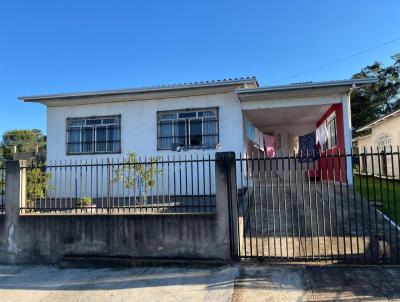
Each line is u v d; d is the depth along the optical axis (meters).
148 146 12.21
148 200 10.85
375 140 19.39
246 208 9.02
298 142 17.97
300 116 14.50
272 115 13.75
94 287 5.57
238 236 6.28
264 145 17.33
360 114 28.70
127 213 6.79
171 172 11.88
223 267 6.03
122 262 6.48
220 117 11.74
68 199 10.86
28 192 9.00
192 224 6.34
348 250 6.32
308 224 7.71
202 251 6.29
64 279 6.02
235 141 11.60
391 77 28.97
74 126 12.84
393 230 7.04
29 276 6.25
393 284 4.98
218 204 6.27
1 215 7.16
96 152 12.53
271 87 10.61
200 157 11.72
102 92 11.83
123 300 4.99
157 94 11.95
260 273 5.62
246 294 4.93
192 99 12.00
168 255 6.41
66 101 12.55
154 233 6.48
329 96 11.11
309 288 4.99
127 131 12.41
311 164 16.41
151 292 5.22
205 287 5.28
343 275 5.38
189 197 11.07
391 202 9.34
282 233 7.31
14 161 7.24
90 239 6.73
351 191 10.59
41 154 16.20
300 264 5.89
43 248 6.92
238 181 11.37
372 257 5.92
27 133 44.38
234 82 10.95
